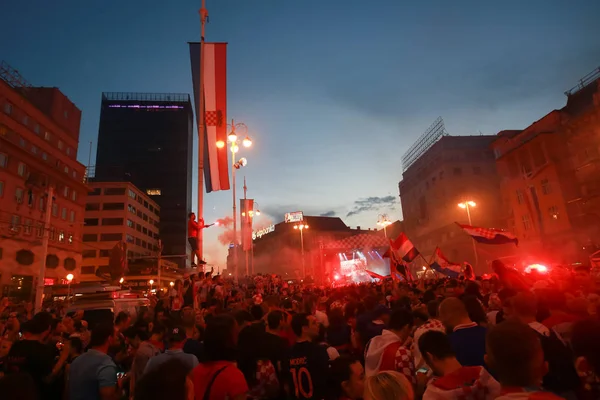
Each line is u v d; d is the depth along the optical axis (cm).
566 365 387
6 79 5609
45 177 5372
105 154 13275
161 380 226
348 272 5281
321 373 438
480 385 329
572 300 565
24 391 222
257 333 493
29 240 5156
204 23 1734
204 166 1655
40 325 524
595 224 4291
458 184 7200
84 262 8688
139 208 9912
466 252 6625
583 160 4441
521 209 5272
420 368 470
